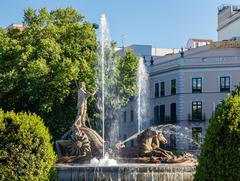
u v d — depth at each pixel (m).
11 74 39.12
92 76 40.72
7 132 14.24
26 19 43.12
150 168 19.08
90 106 40.59
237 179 13.05
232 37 71.06
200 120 62.50
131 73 46.44
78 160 23.11
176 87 64.31
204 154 13.54
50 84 38.97
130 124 73.38
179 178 19.30
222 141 13.33
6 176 14.01
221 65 62.16
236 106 13.52
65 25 43.50
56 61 40.09
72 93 39.91
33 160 14.16
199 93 62.84
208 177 13.34
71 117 39.81
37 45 40.91
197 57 63.38
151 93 69.25
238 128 13.28
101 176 19.00
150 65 69.81
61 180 19.27
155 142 23.25
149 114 69.38
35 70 38.88
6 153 14.09
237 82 61.66
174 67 64.50
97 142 23.70
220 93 62.09
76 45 41.88
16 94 39.59
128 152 23.27
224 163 13.19
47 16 43.41
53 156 14.58
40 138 14.34
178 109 63.84
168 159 22.30
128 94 46.56
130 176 18.92
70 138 24.56
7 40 41.28
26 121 14.38
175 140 61.19
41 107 38.91
